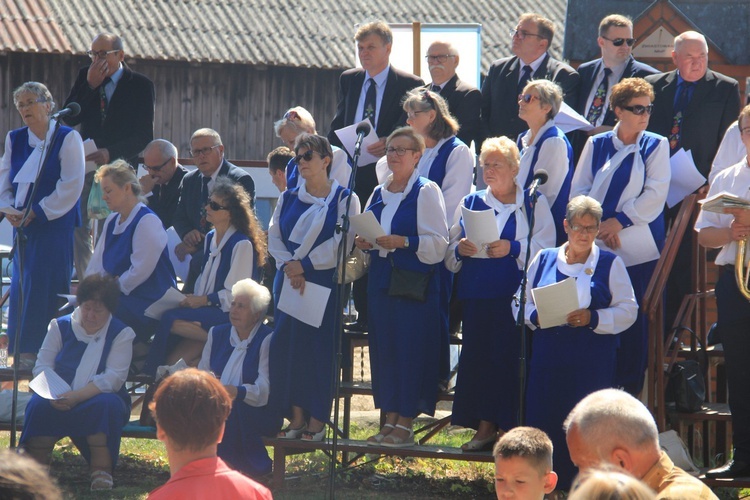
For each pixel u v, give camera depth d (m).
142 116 21.34
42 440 16.89
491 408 15.57
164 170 20.97
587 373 14.35
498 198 15.61
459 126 18.61
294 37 45.66
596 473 5.48
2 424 18.14
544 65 18.94
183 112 43.59
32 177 18.52
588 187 16.03
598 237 15.41
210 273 18.14
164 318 17.89
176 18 45.03
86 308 17.28
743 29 25.31
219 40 44.47
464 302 15.78
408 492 17.25
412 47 23.09
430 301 16.17
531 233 13.84
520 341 15.08
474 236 15.05
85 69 21.55
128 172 18.48
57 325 17.58
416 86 19.30
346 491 17.08
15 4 43.34
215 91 43.94
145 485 17.33
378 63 19.25
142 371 18.00
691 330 17.23
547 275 14.59
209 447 7.97
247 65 44.12
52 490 6.06
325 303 16.47
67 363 17.41
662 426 15.76
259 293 17.11
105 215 21.47
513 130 18.88
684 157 16.52
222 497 7.82
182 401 7.90
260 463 16.84
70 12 43.75
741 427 15.03
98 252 18.66
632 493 5.32
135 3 45.31
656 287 15.47
